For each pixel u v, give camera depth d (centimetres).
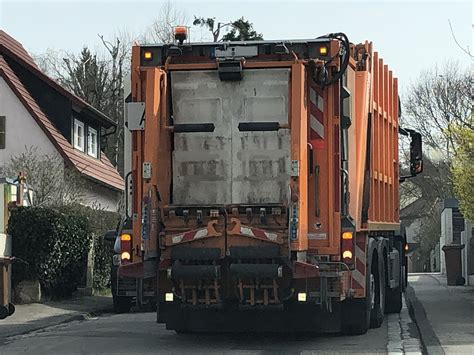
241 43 1158
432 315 1631
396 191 1736
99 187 3316
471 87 2000
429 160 4941
